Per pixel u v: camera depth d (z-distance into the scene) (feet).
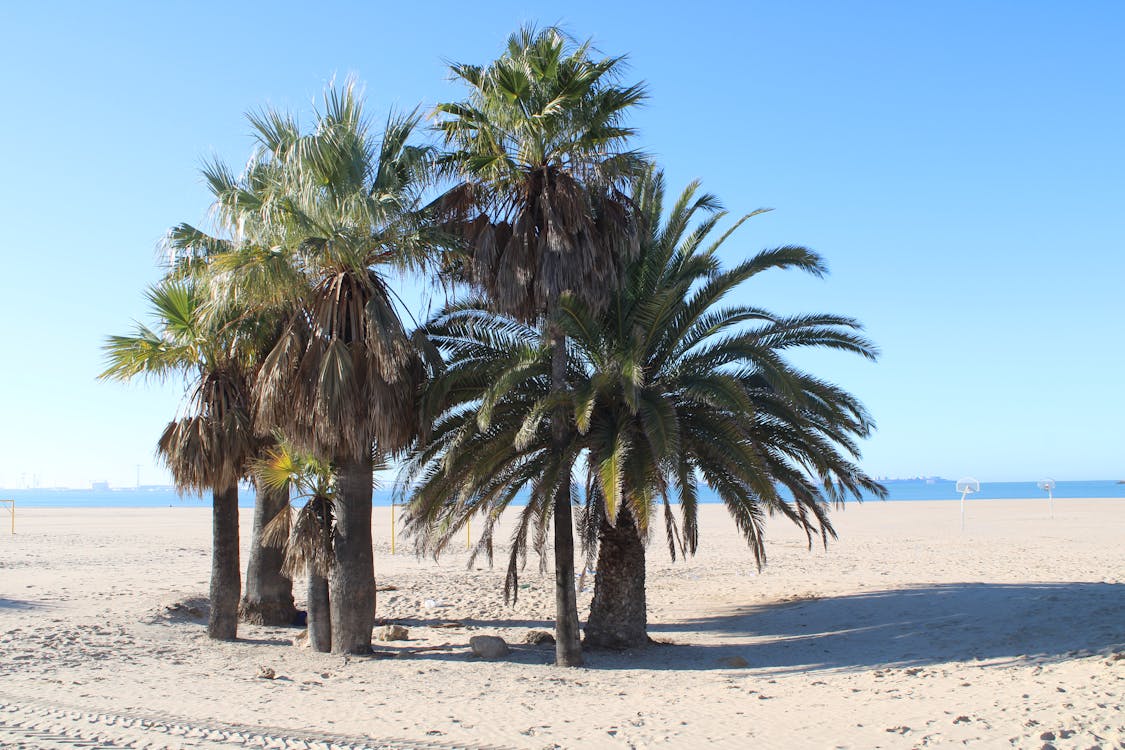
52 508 310.04
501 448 39.52
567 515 39.40
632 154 39.50
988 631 42.32
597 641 43.60
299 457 40.83
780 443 43.62
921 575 70.08
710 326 40.37
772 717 26.53
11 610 52.44
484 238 39.93
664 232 42.16
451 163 41.47
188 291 43.47
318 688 32.09
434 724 25.88
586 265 39.01
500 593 66.85
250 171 40.93
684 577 76.54
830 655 40.45
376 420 38.24
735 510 41.16
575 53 39.93
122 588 66.08
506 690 32.04
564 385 39.04
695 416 40.19
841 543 105.50
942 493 485.15
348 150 39.83
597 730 25.09
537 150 39.19
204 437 41.98
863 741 23.08
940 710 26.09
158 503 478.59
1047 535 110.52
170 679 33.55
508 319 42.04
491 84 39.42
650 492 36.35
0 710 27.25
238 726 25.36
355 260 38.34
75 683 32.14
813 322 40.88
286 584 52.60
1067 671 30.42
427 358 41.37
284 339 39.11
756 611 57.26
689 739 23.93
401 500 42.65
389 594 65.98
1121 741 21.29
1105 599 47.85
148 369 42.50
